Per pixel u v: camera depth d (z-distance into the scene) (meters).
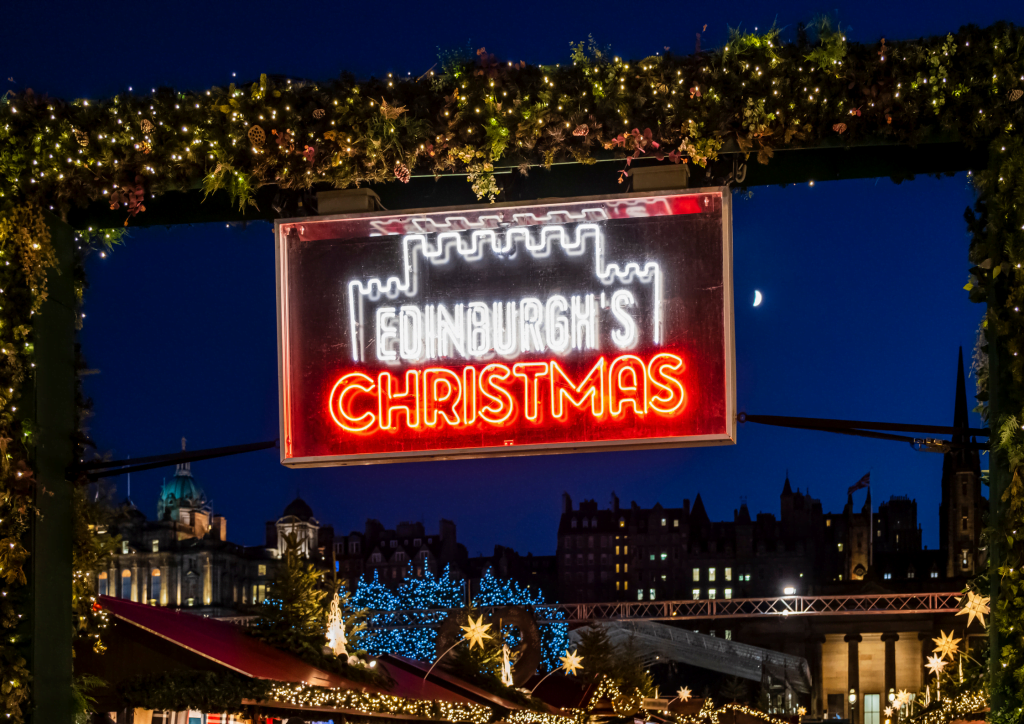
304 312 7.28
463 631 29.02
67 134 7.23
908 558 153.25
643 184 7.14
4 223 7.23
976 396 7.24
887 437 7.02
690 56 6.95
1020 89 6.68
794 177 7.45
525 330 7.07
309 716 14.73
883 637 112.25
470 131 6.93
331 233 7.30
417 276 7.21
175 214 7.86
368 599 105.31
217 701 13.19
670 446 6.93
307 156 7.04
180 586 160.38
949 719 14.69
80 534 7.56
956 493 126.19
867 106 6.75
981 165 7.14
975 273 7.11
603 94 6.86
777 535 169.38
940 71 6.69
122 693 13.05
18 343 7.21
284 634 17.75
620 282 7.04
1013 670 6.54
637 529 173.12
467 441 7.06
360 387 7.17
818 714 112.69
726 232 6.99
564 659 34.56
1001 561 6.71
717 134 6.82
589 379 6.99
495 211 7.16
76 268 7.85
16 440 7.11
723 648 81.31
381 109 6.96
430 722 18.70
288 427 7.21
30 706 6.99
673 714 44.91
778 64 6.79
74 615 7.69
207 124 7.16
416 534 175.62
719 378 6.90
